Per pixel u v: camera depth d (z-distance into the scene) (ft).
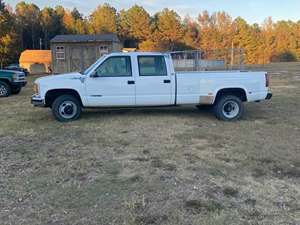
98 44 131.34
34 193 17.38
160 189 17.61
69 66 132.26
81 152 23.72
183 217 14.88
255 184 18.31
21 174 19.90
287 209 15.67
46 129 30.66
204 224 14.33
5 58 195.52
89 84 33.40
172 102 34.01
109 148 24.56
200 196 16.83
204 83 33.81
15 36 202.18
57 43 130.93
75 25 315.99
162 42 288.10
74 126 31.63
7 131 30.22
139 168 20.51
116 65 33.60
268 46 293.64
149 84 33.55
